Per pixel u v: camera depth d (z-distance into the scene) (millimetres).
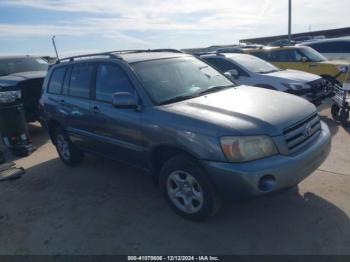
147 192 4621
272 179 3172
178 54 4969
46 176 5594
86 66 4969
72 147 5668
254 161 3160
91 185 5039
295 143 3410
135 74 4168
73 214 4223
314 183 4418
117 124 4242
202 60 5090
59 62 5781
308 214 3727
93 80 4762
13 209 4539
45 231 3895
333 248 3160
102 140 4648
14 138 6930
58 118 5535
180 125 3492
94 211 4242
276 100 3898
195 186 3588
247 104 3709
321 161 3680
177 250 3334
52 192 4941
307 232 3422
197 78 4551
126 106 3918
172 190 3842
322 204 3900
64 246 3570
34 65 9672
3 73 9008
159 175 4004
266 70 8656
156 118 3736
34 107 8266
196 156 3369
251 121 3301
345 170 4766
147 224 3824
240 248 3279
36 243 3676
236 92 4273
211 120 3352
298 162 3262
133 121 3994
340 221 3549
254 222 3668
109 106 4391
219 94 4168
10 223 4164
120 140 4320
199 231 3596
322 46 13938
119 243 3531
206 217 3586
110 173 5438
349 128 6852
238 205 4016
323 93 7824
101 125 4555
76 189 4957
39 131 8953
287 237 3375
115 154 4594
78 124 5074
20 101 7109
